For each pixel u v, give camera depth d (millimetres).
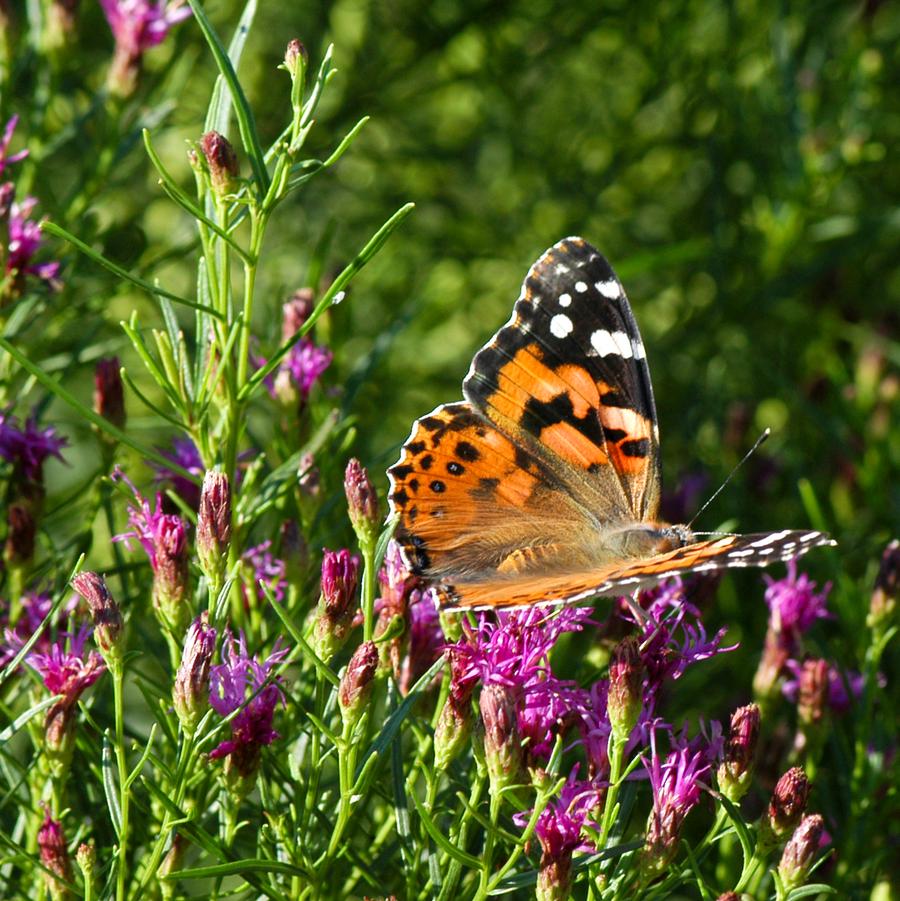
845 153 865
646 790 785
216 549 739
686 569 739
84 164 811
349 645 773
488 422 763
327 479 772
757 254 869
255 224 746
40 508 771
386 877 751
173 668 745
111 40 872
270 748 748
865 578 808
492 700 729
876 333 862
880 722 773
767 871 765
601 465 765
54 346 807
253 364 783
